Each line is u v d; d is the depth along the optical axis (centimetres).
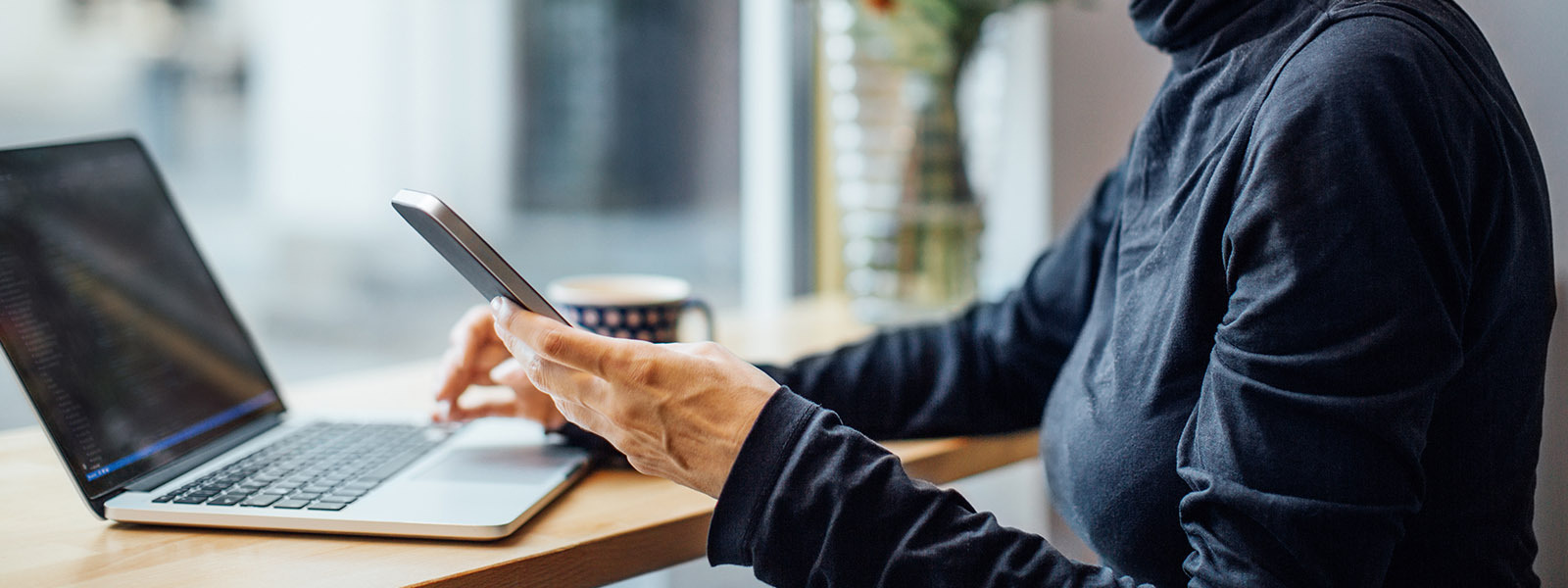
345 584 55
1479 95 53
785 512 55
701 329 128
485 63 232
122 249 78
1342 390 49
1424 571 58
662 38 201
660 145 207
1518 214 55
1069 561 55
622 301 95
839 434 57
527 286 60
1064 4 135
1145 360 61
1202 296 57
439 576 56
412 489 68
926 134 128
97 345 70
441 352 246
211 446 76
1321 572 50
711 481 58
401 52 237
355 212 247
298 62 237
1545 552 85
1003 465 87
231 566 57
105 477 65
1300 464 50
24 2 184
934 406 84
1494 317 55
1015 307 89
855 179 133
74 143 78
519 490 68
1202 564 54
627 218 217
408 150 240
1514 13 84
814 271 172
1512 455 59
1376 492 49
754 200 176
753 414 57
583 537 62
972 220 132
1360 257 49
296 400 97
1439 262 50
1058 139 139
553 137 226
